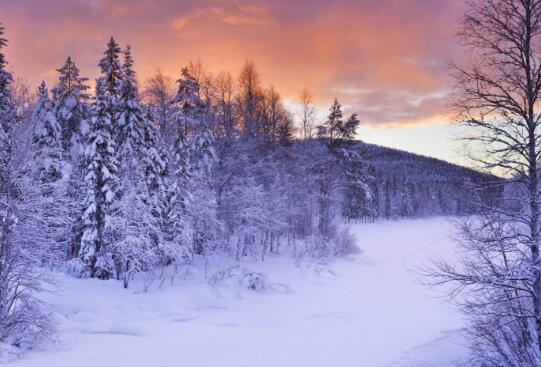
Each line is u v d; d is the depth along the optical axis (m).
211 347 13.66
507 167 8.84
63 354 11.76
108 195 20.81
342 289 23.61
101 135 21.12
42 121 21.88
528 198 8.54
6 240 11.86
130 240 19.73
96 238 20.81
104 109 21.55
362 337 15.36
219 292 20.25
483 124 9.06
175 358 12.39
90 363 11.27
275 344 14.25
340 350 13.72
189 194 24.45
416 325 17.28
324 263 28.77
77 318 15.60
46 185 13.50
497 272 8.78
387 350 13.77
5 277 11.66
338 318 18.16
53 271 20.45
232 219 27.78
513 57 8.84
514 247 8.66
